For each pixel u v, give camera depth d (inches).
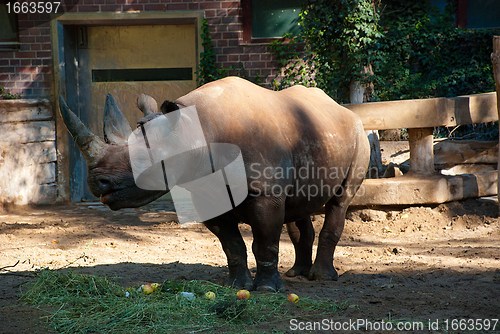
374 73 637.9
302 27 602.9
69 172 609.3
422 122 436.5
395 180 441.4
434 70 665.0
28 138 589.6
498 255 358.0
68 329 228.2
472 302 261.0
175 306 247.4
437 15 669.9
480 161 517.7
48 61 605.6
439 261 346.6
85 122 627.2
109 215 535.2
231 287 276.8
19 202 582.9
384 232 432.1
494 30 658.2
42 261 355.6
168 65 622.8
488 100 455.5
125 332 226.2
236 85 272.1
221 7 601.0
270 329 228.7
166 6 601.3
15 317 241.0
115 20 603.5
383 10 642.2
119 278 302.8
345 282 301.1
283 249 387.9
